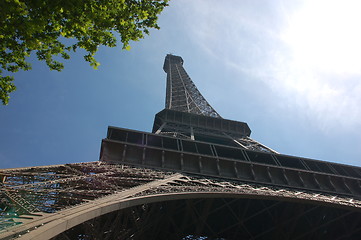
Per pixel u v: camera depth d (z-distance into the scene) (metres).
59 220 16.95
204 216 41.03
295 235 51.12
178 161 44.53
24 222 16.02
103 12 16.00
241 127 84.44
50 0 14.41
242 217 44.22
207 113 99.19
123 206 22.91
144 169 39.00
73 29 16.47
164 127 73.31
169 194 28.38
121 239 28.03
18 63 17.95
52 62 18.16
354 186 51.19
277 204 48.06
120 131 47.66
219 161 46.78
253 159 54.06
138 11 17.22
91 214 19.45
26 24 14.69
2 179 23.48
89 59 17.97
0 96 18.12
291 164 55.06
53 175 26.38
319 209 49.22
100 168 33.91
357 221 47.31
